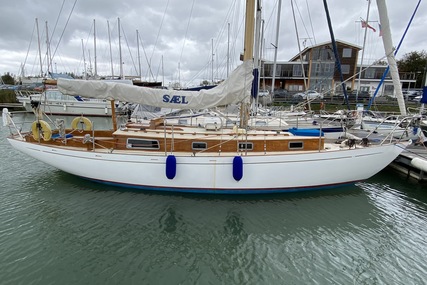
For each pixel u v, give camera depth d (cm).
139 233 528
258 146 653
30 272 417
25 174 801
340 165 648
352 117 1192
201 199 647
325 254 484
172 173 607
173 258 461
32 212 590
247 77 628
